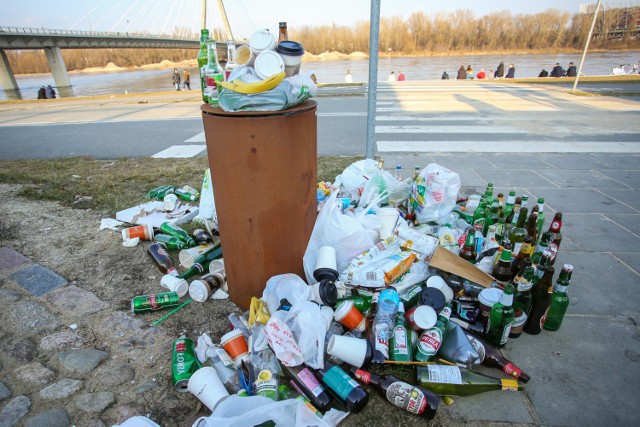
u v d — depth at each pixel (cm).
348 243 263
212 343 215
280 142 204
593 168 502
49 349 213
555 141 631
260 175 209
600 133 676
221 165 211
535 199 409
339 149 616
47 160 579
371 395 189
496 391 190
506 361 202
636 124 737
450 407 183
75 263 299
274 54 199
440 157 559
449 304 234
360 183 366
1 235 338
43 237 338
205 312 247
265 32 208
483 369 205
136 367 204
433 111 931
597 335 225
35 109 1356
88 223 365
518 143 623
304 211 237
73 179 481
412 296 237
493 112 898
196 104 1252
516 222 297
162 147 659
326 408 179
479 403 185
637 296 257
